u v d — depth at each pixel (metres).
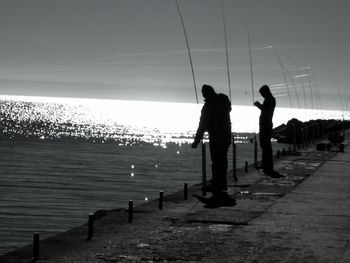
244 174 16.09
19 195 29.22
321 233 8.77
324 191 13.14
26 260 7.04
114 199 28.42
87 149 68.44
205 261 7.12
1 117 157.50
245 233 8.69
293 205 11.20
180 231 8.77
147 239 8.21
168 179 38.66
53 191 31.14
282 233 8.71
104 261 7.05
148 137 103.31
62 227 20.47
